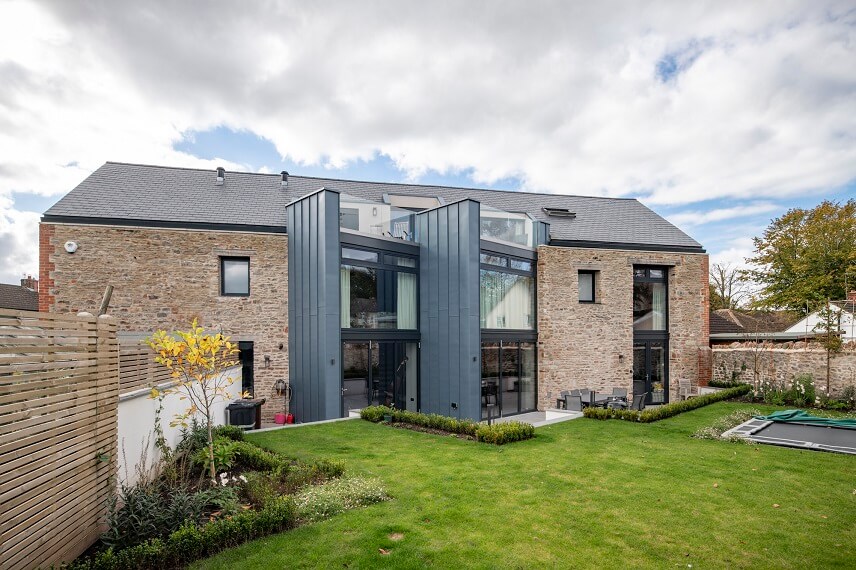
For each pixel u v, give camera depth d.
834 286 23.39
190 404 7.82
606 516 5.35
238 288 13.52
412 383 13.98
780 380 15.40
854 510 5.57
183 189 15.10
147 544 4.05
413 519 5.18
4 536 3.12
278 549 4.41
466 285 12.68
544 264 15.96
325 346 11.77
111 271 12.46
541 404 15.66
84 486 4.17
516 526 5.05
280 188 16.61
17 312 3.33
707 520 5.26
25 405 3.36
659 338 17.55
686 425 10.73
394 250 13.58
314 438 9.15
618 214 19.83
